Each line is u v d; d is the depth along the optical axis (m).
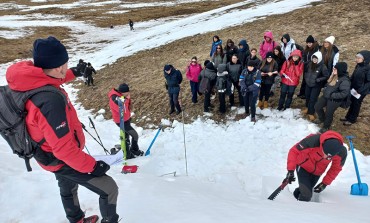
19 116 2.44
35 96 2.42
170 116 11.08
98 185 2.94
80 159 2.63
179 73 10.56
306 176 5.15
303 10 18.34
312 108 8.89
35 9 50.81
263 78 9.42
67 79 3.41
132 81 15.13
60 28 36.88
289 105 9.59
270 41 10.91
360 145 7.73
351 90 7.93
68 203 3.35
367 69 7.63
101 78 17.00
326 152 4.42
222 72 9.82
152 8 47.31
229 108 10.55
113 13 45.22
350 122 8.45
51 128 2.44
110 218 3.18
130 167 6.70
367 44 12.11
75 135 2.90
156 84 13.83
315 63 8.33
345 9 16.28
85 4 54.12
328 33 14.02
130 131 8.12
